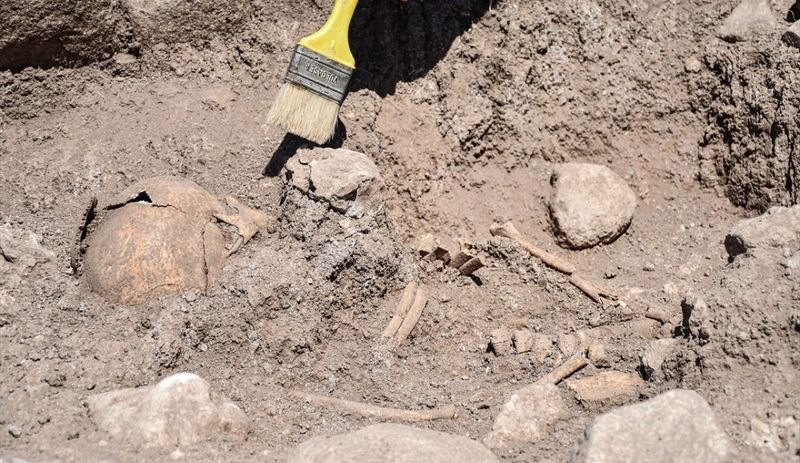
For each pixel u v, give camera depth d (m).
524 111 1.66
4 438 1.24
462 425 1.35
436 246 1.54
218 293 1.42
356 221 1.50
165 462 1.22
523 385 1.42
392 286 1.52
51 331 1.37
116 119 1.60
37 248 1.44
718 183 1.66
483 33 1.67
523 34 1.67
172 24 1.62
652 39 1.69
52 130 1.59
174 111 1.60
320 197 1.49
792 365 1.29
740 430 1.24
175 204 1.43
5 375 1.31
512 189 1.64
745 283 1.37
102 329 1.38
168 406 1.25
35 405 1.28
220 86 1.63
